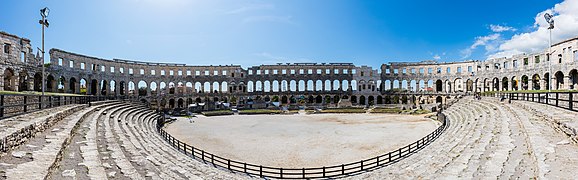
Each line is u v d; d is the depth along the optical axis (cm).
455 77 8412
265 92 9100
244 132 3934
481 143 1770
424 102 8662
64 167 1198
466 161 1427
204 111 7319
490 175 1138
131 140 2180
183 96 8362
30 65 4853
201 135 3684
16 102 2148
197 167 1788
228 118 6028
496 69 7331
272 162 2333
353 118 5834
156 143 2436
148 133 3008
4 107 1789
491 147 1617
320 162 2322
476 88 8031
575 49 5112
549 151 1265
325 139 3319
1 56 4216
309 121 5344
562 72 5359
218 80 8906
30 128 1492
